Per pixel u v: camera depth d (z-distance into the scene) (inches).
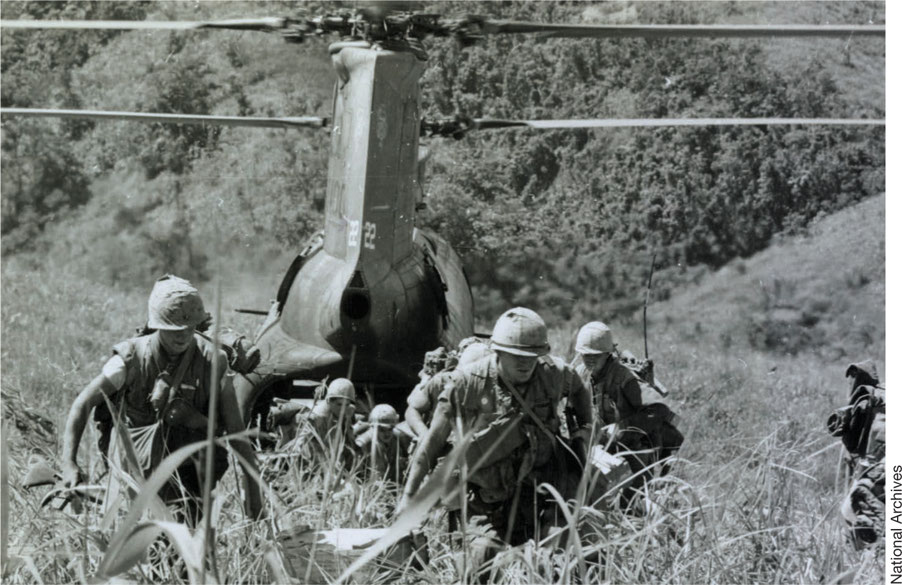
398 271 368.2
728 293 833.5
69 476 226.5
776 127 915.4
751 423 424.8
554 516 233.1
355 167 359.9
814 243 868.0
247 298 644.7
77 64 860.6
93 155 829.2
